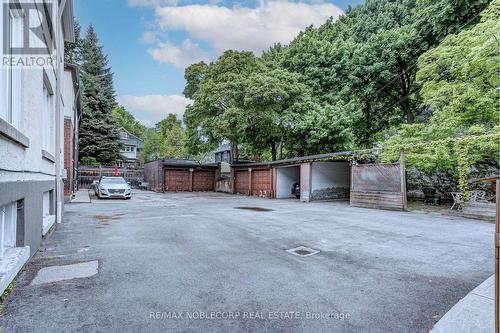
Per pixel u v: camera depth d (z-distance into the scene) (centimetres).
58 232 627
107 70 3931
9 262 332
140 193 2162
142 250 489
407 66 1823
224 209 1137
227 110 1847
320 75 2062
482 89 1077
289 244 551
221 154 3753
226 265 416
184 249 502
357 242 573
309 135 1886
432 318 273
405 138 1272
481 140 955
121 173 2739
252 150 2525
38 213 475
